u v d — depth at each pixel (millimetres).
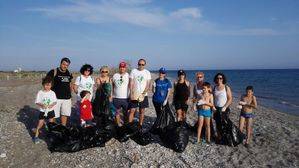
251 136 10672
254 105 9164
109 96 9594
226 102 9289
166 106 9625
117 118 9922
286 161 8312
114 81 9695
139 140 9008
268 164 8070
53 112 9086
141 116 9977
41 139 9352
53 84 9398
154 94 9852
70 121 11484
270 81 66062
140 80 9711
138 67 9781
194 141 9586
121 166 7641
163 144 9164
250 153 8844
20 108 14594
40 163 7770
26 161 7867
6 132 9977
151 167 7656
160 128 9359
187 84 10031
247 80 71750
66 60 9422
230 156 8516
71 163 7797
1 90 23906
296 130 12195
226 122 9297
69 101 9656
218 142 9469
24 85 30078
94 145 8609
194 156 8461
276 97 29859
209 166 7828
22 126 10789
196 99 9562
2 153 8227
